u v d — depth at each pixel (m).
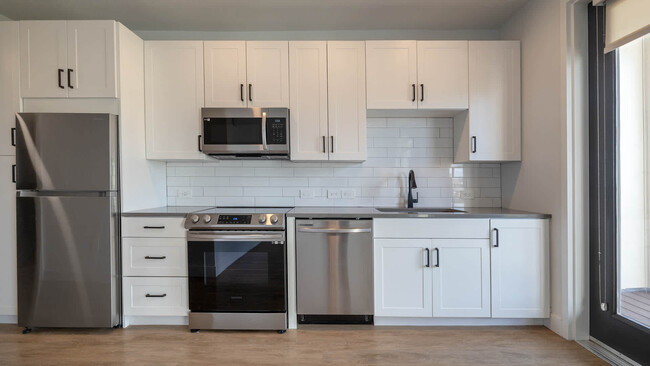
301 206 3.39
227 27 3.33
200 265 2.70
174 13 3.05
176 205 3.39
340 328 2.73
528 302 2.66
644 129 2.03
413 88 2.97
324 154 3.00
